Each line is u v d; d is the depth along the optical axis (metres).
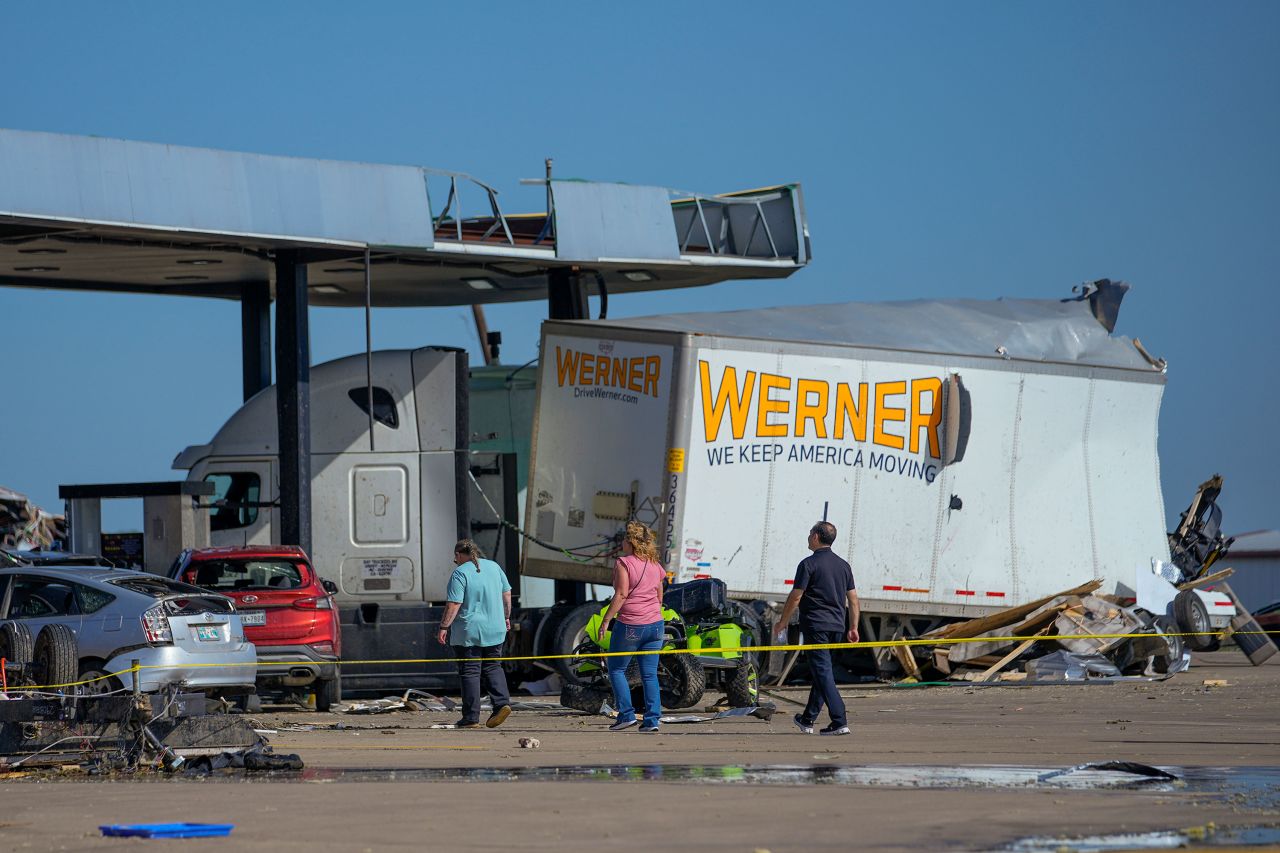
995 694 76.75
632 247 98.31
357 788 37.44
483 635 61.09
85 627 59.88
